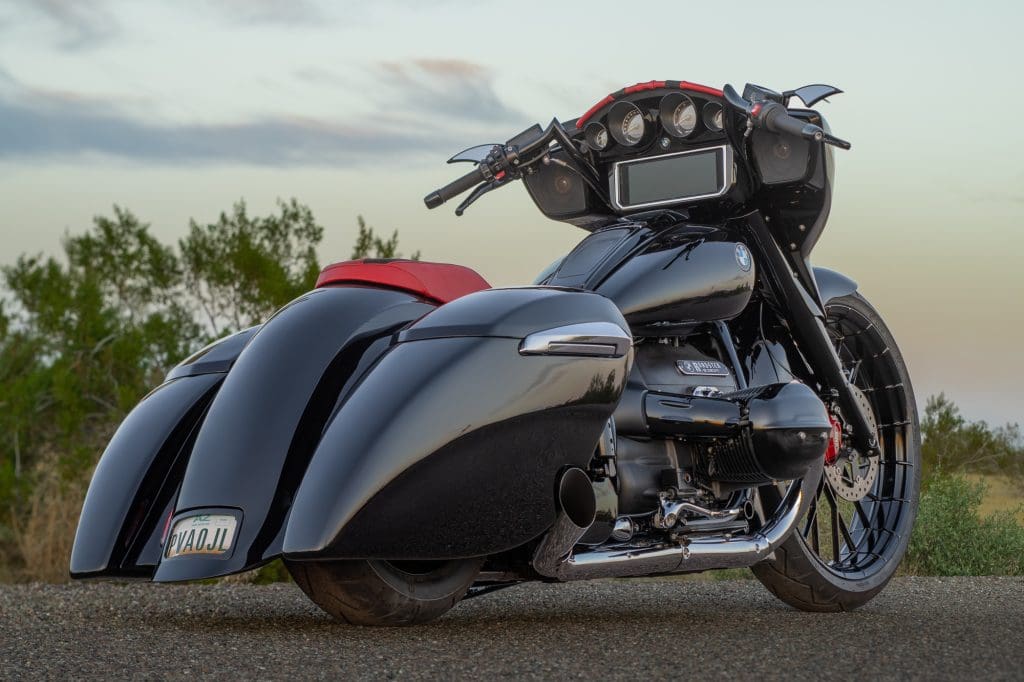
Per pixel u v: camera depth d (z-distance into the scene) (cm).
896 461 458
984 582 524
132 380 1309
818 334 412
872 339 457
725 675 245
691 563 348
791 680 239
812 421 350
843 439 428
